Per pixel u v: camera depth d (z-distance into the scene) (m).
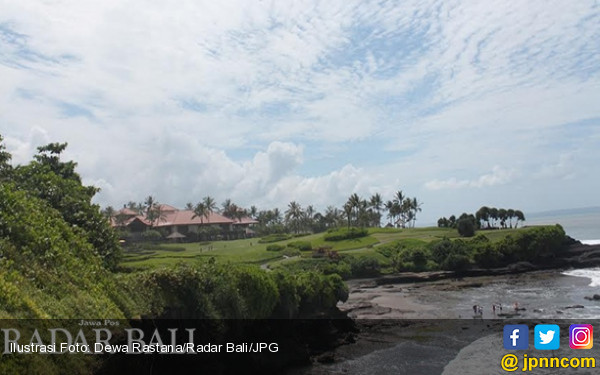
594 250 97.88
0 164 32.53
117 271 37.78
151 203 131.88
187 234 131.25
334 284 43.88
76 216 33.31
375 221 191.75
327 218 174.38
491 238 107.75
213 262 31.52
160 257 81.44
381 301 62.62
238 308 29.17
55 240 23.28
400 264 89.69
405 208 166.88
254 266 35.34
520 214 134.12
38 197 32.16
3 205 22.47
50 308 17.38
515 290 67.00
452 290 70.69
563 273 85.12
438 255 93.25
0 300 15.36
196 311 25.81
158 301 24.08
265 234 153.00
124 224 122.88
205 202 139.62
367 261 85.81
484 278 83.88
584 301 55.03
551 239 97.31
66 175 41.62
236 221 152.75
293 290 36.91
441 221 146.25
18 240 21.06
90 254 26.17
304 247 102.31
